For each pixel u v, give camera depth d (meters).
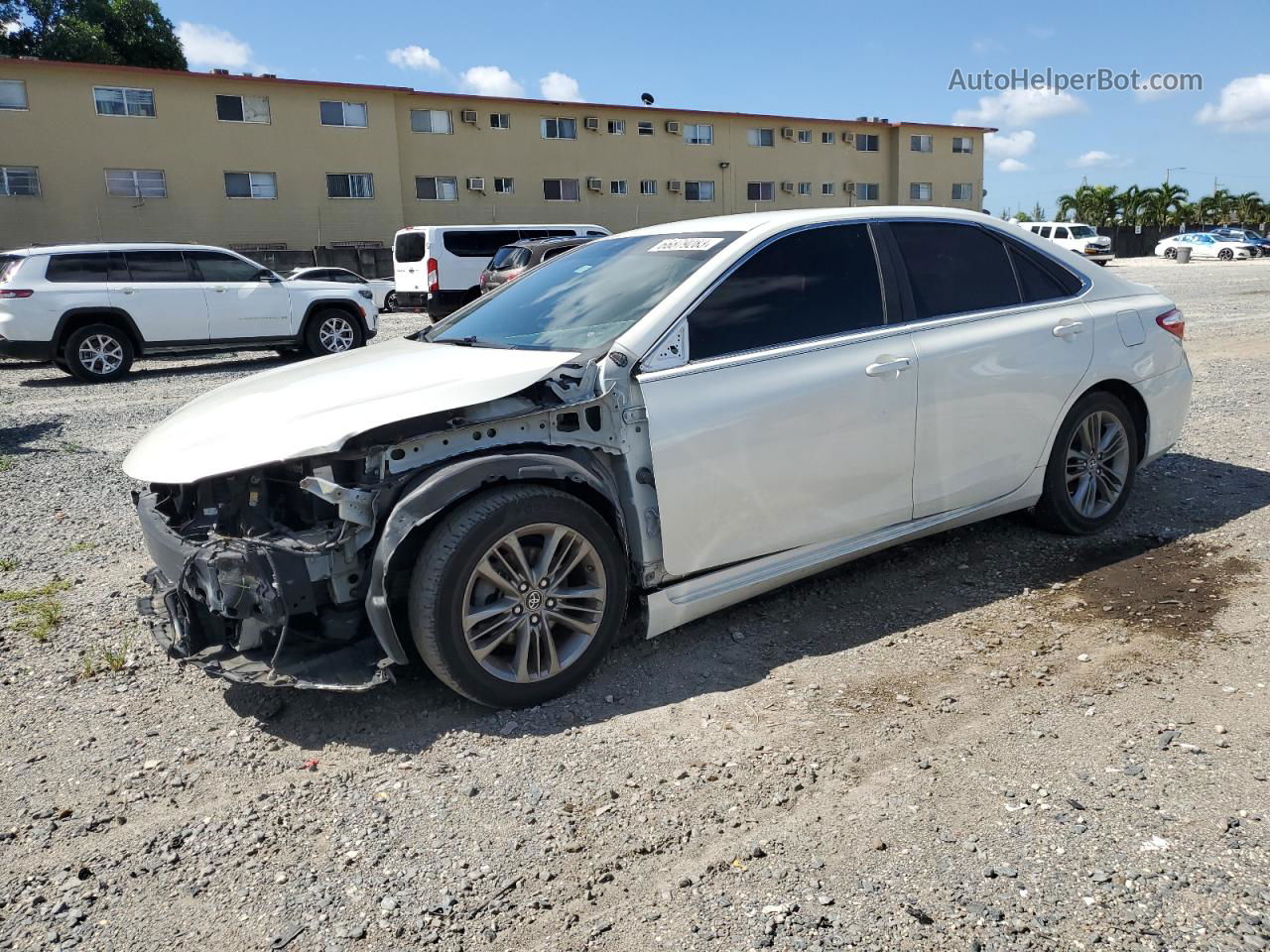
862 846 2.49
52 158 29.41
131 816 2.76
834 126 44.50
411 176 35.75
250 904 2.37
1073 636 3.69
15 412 10.02
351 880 2.45
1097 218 68.44
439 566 3.01
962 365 4.08
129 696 3.50
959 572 4.38
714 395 3.47
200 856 2.56
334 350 14.84
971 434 4.16
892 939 2.16
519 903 2.34
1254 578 4.12
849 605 4.07
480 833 2.62
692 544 3.47
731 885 2.37
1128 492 4.88
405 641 3.26
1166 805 2.59
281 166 32.81
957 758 2.88
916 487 4.04
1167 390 4.93
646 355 3.40
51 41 38.19
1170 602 3.94
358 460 3.10
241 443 3.12
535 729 3.15
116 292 12.60
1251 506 5.14
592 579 3.36
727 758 2.94
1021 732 3.01
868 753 2.93
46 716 3.36
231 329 13.65
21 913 2.36
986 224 4.48
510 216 37.78
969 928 2.18
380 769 2.96
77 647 3.93
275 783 2.90
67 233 29.94
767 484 3.60
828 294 3.87
